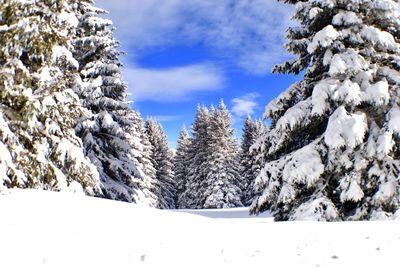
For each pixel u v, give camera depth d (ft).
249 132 178.40
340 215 38.22
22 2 33.50
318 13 42.16
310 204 38.19
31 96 33.22
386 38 39.93
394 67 43.50
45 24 34.53
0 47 33.06
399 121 36.37
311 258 14.25
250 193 164.35
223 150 153.58
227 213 87.04
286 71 48.39
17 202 21.98
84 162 38.88
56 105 35.81
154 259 14.35
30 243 15.89
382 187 36.06
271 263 13.82
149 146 154.40
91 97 57.62
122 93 65.87
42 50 35.24
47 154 35.55
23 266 13.82
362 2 41.60
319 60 44.60
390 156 37.76
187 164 189.98
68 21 38.19
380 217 34.86
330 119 38.93
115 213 21.44
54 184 35.81
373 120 40.57
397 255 14.03
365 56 42.32
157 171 184.24
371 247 15.23
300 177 39.14
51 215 19.70
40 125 35.22
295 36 47.11
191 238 17.19
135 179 77.00
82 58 60.34
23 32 32.96
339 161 38.93
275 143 46.44
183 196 181.16
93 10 60.70
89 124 55.26
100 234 17.24
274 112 47.16
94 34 61.26
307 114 42.34
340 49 41.57
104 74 62.49
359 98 37.93
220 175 148.87
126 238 16.88
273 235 17.97
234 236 17.75
